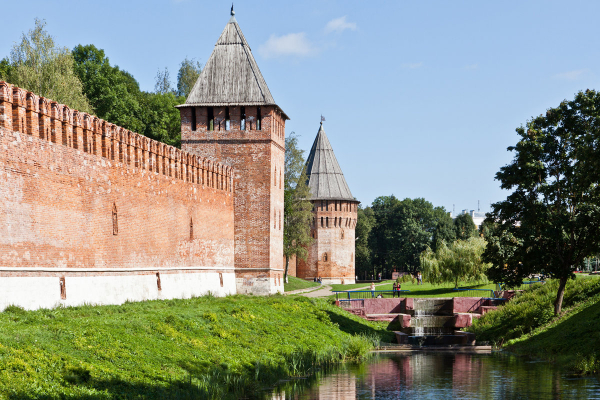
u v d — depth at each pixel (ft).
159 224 122.21
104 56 249.55
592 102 126.00
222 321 105.91
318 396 82.17
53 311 81.51
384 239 435.94
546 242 130.62
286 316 127.65
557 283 151.53
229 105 160.56
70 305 90.33
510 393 81.97
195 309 109.50
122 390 65.92
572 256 129.18
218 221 151.12
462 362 113.29
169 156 126.82
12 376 58.54
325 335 126.11
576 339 112.16
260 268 159.74
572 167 126.21
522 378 93.40
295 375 97.50
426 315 163.73
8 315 74.33
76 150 94.27
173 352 81.92
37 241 84.33
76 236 93.76
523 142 129.18
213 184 148.87
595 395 79.36
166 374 74.33
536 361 111.86
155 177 120.78
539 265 129.39
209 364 84.12
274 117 163.53
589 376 94.02
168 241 126.11
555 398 77.92
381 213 446.19
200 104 161.17
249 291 159.63
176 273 128.98
